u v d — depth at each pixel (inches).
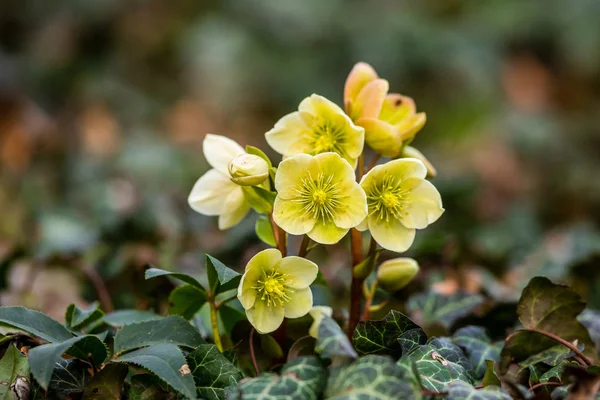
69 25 119.3
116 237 47.3
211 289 30.9
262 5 116.8
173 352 27.7
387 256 42.1
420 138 115.0
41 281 43.5
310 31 115.8
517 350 31.2
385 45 112.4
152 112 112.6
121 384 28.5
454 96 114.8
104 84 111.1
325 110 29.7
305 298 29.0
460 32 117.9
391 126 30.0
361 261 31.4
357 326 29.4
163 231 47.7
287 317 30.5
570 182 97.7
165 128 112.0
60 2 120.8
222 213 31.2
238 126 112.7
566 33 120.3
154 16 122.5
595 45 119.3
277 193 28.9
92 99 109.3
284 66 114.3
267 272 28.8
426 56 112.8
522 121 107.5
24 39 122.9
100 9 119.8
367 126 30.3
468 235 62.3
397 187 29.4
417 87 115.4
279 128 30.0
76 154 90.0
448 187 70.1
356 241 31.3
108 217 55.7
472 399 26.8
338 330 26.8
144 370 29.7
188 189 83.0
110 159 84.7
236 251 42.5
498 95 116.7
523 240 66.7
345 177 28.7
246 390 26.5
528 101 117.9
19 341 30.2
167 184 81.8
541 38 122.8
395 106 31.4
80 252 42.6
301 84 112.7
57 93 111.4
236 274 28.6
